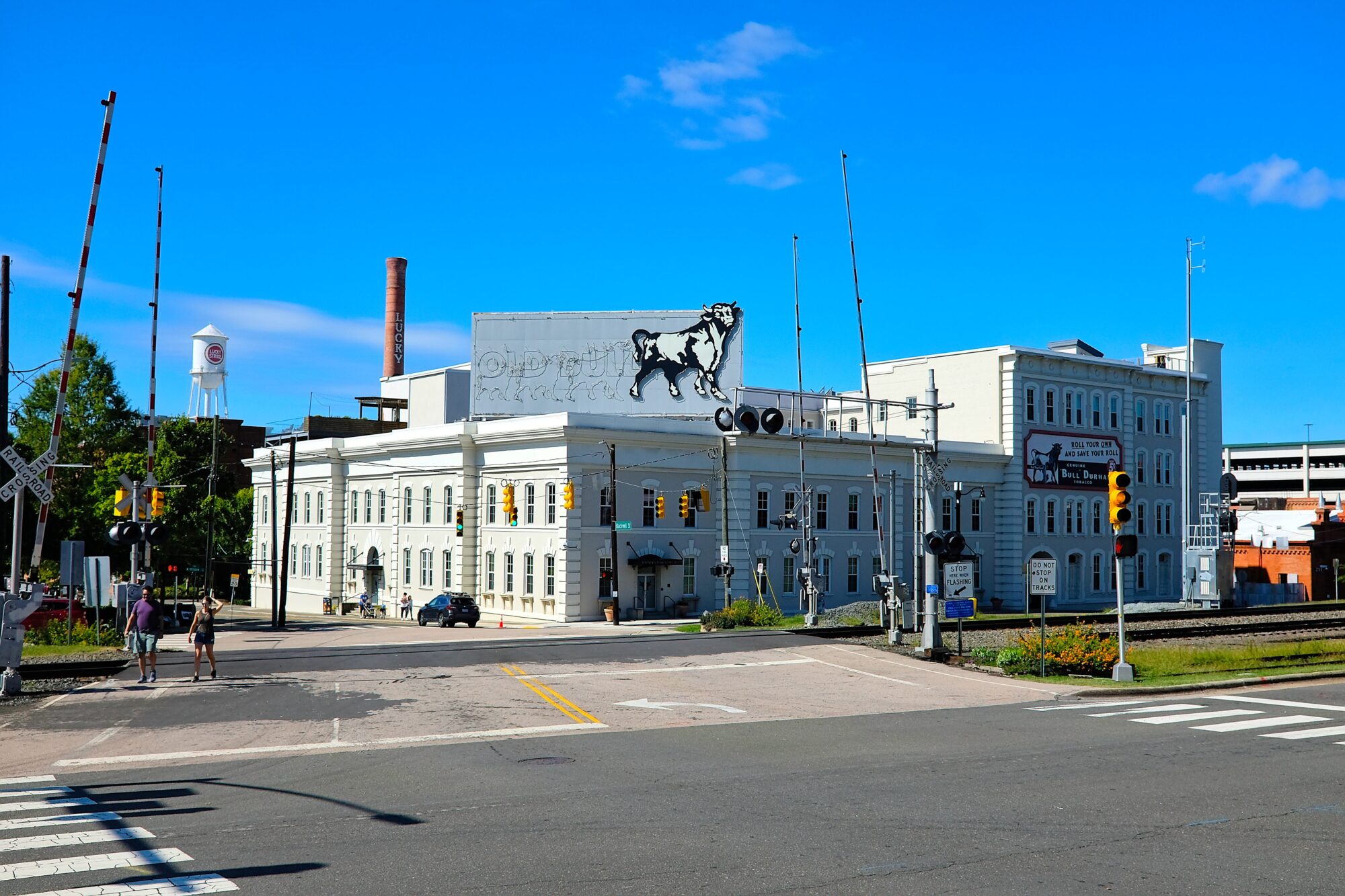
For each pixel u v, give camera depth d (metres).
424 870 10.19
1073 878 10.02
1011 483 68.06
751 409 30.89
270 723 19.97
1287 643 34.91
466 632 44.06
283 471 79.31
